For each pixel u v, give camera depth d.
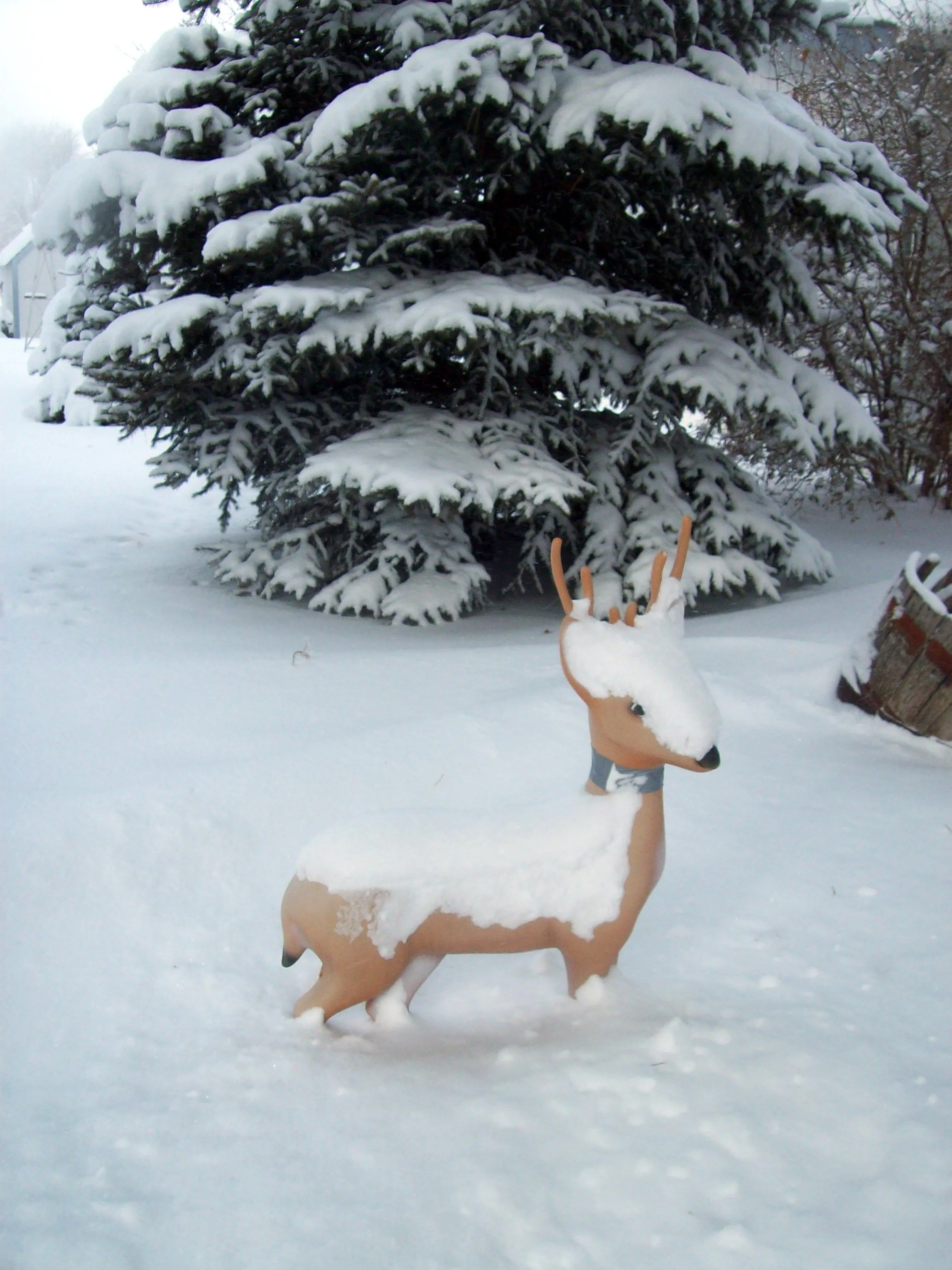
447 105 5.79
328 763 3.54
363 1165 1.75
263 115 7.17
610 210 7.30
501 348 6.57
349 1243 1.57
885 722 4.22
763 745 4.02
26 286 21.83
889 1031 2.11
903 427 10.84
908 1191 1.65
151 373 6.35
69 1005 2.28
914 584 4.10
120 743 3.91
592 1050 2.06
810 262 9.21
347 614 6.75
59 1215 1.64
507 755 3.73
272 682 4.72
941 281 10.41
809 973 2.37
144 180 6.06
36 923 2.57
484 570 6.87
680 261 7.83
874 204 7.34
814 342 10.55
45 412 13.50
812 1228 1.58
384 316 6.12
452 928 2.15
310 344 5.99
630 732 2.11
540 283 6.70
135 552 8.25
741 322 8.82
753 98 6.79
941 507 10.73
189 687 4.64
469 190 7.33
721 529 7.00
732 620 6.32
